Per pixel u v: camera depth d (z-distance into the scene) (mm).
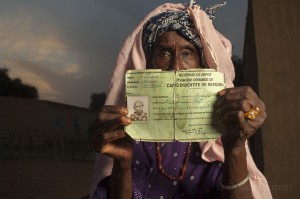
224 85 1620
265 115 1540
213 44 1881
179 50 1851
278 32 5863
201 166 1883
